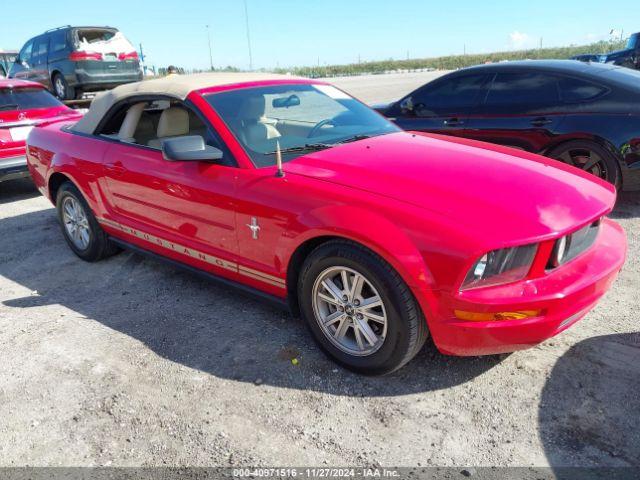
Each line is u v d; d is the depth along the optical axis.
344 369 2.95
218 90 3.62
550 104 5.38
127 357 3.18
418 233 2.45
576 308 2.51
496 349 2.54
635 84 5.04
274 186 2.97
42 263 4.77
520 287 2.44
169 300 3.89
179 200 3.49
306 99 3.92
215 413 2.65
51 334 3.48
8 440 2.54
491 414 2.54
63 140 4.59
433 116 6.18
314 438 2.46
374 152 3.24
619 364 2.84
